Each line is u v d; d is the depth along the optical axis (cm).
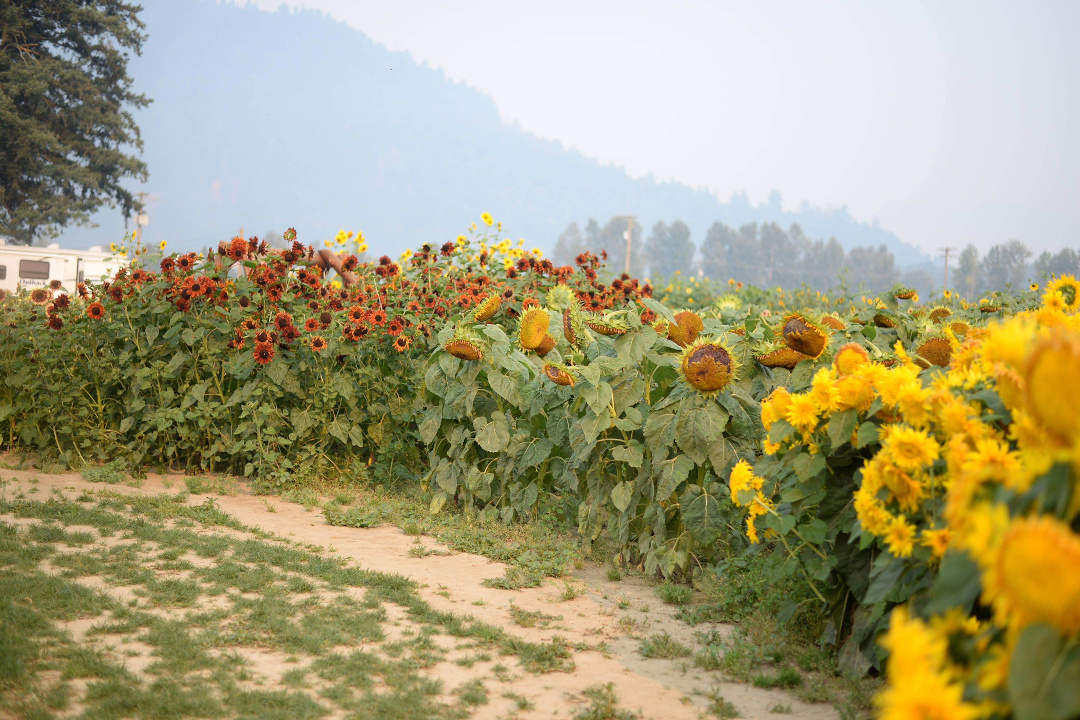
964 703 179
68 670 354
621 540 577
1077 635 161
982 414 306
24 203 4950
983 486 203
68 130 5300
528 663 396
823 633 425
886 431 354
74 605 432
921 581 318
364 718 327
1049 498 178
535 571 556
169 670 365
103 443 811
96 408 820
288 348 789
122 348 827
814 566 405
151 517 630
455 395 676
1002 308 848
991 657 185
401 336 820
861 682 379
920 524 330
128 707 325
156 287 814
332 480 808
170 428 805
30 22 5256
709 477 536
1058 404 177
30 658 366
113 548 535
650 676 392
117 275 836
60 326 809
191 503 700
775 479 438
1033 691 159
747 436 537
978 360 338
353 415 804
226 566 510
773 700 366
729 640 442
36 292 984
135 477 776
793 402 388
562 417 633
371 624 430
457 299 908
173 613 439
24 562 495
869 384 373
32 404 827
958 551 212
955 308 1029
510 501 671
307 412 789
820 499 398
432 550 604
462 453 681
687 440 521
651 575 562
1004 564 165
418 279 987
